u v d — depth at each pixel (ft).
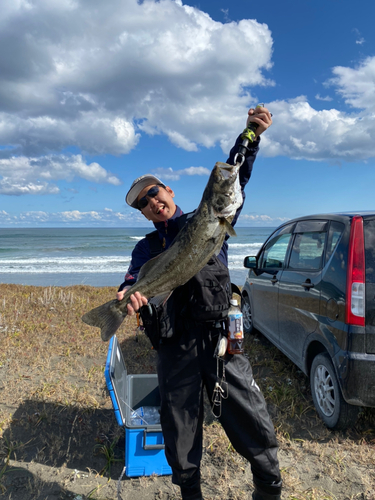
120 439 11.05
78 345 19.13
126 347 19.20
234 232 6.45
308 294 12.69
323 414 11.69
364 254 10.48
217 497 8.75
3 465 9.91
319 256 12.74
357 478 9.31
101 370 16.06
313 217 14.47
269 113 6.92
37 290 36.86
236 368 6.98
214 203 6.36
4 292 35.12
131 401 12.32
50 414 12.27
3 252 127.34
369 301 10.10
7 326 21.79
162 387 7.14
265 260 18.92
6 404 12.98
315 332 12.07
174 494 8.86
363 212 11.84
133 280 7.75
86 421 12.05
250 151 7.03
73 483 9.29
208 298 6.61
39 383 14.64
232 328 6.77
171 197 7.86
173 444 6.97
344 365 10.20
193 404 7.01
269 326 17.08
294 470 9.66
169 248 6.82
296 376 15.51
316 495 8.71
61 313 26.00
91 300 31.14
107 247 150.41
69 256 110.63
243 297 21.54
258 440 6.90
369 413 11.99
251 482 9.23
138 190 7.67
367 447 10.55
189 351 6.94
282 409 12.63
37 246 158.81
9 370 15.72
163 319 6.79
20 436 11.19
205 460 10.21
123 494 8.89
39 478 9.38
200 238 6.49
